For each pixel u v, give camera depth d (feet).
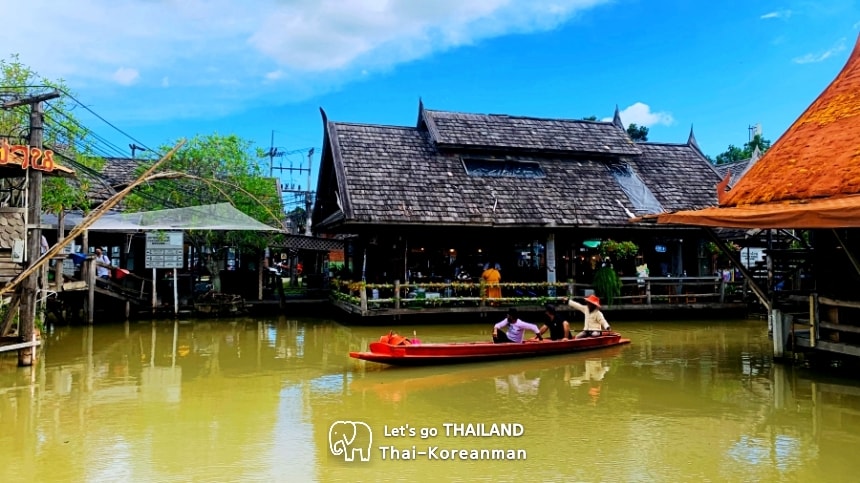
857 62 39.45
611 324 53.52
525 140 62.18
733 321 55.47
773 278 39.29
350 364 35.53
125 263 64.08
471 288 52.95
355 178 53.31
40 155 31.60
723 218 31.68
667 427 23.41
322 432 22.86
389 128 61.62
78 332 48.16
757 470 19.07
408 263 56.08
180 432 22.89
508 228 53.88
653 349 40.29
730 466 19.42
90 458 20.17
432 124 60.95
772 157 37.63
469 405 26.45
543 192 57.31
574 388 29.48
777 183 34.76
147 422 24.11
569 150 62.34
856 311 32.83
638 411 25.53
